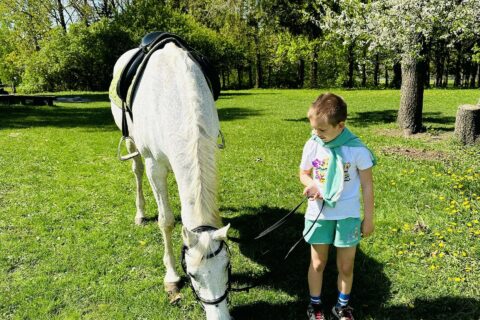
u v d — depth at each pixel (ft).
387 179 18.45
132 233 14.03
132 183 19.36
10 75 103.81
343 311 9.46
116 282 11.32
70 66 85.61
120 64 14.15
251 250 12.75
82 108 51.21
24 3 92.63
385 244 12.68
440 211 14.70
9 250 13.02
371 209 8.50
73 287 11.07
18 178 20.16
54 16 96.73
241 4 57.93
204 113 8.66
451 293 10.16
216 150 8.26
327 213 8.64
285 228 14.17
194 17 101.60
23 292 10.85
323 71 123.85
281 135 30.53
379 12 26.76
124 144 28.02
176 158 8.39
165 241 10.93
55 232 14.20
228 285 7.30
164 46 11.51
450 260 11.57
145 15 85.97
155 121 9.68
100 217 15.52
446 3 23.26
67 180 19.89
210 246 6.97
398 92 72.49
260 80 121.08
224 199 17.10
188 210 7.80
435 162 21.01
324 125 8.03
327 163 8.55
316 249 9.07
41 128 34.60
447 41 28.91
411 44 26.08
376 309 9.82
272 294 10.51
